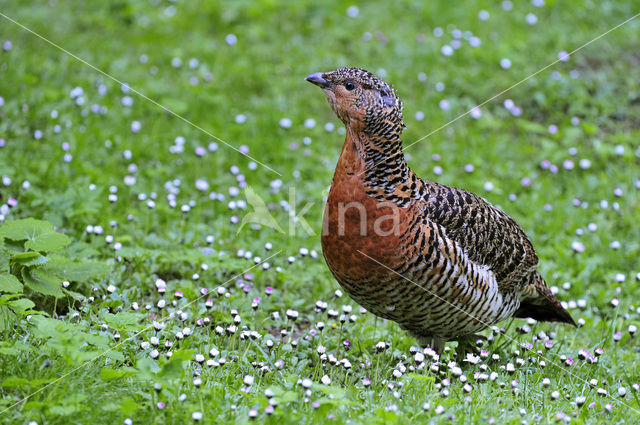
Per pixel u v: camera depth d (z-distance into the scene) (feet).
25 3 61.05
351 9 62.44
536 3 62.59
